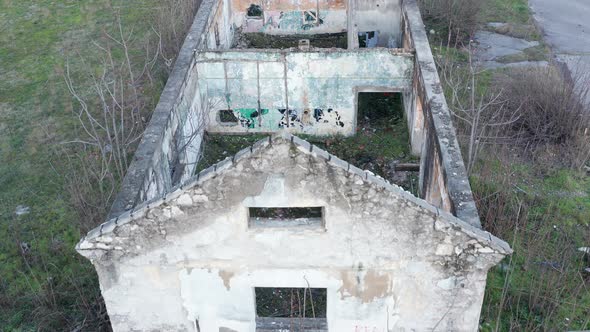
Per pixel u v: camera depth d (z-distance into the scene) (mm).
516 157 15344
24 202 14219
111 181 13367
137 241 7723
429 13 22047
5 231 13359
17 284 12062
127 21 22703
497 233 12719
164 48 19078
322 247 7855
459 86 17188
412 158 15109
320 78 14977
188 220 7559
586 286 11641
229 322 8742
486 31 21891
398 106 17031
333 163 7035
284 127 16000
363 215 7473
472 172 14156
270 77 15016
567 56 20188
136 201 9555
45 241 13047
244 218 7586
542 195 14109
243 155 6992
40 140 16297
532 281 11539
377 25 17688
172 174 12594
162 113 12133
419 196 13633
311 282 8289
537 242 12492
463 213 8898
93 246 7734
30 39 21812
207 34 16219
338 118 15719
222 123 16031
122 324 8688
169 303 8453
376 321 8594
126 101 17625
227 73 14984
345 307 8484
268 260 8039
